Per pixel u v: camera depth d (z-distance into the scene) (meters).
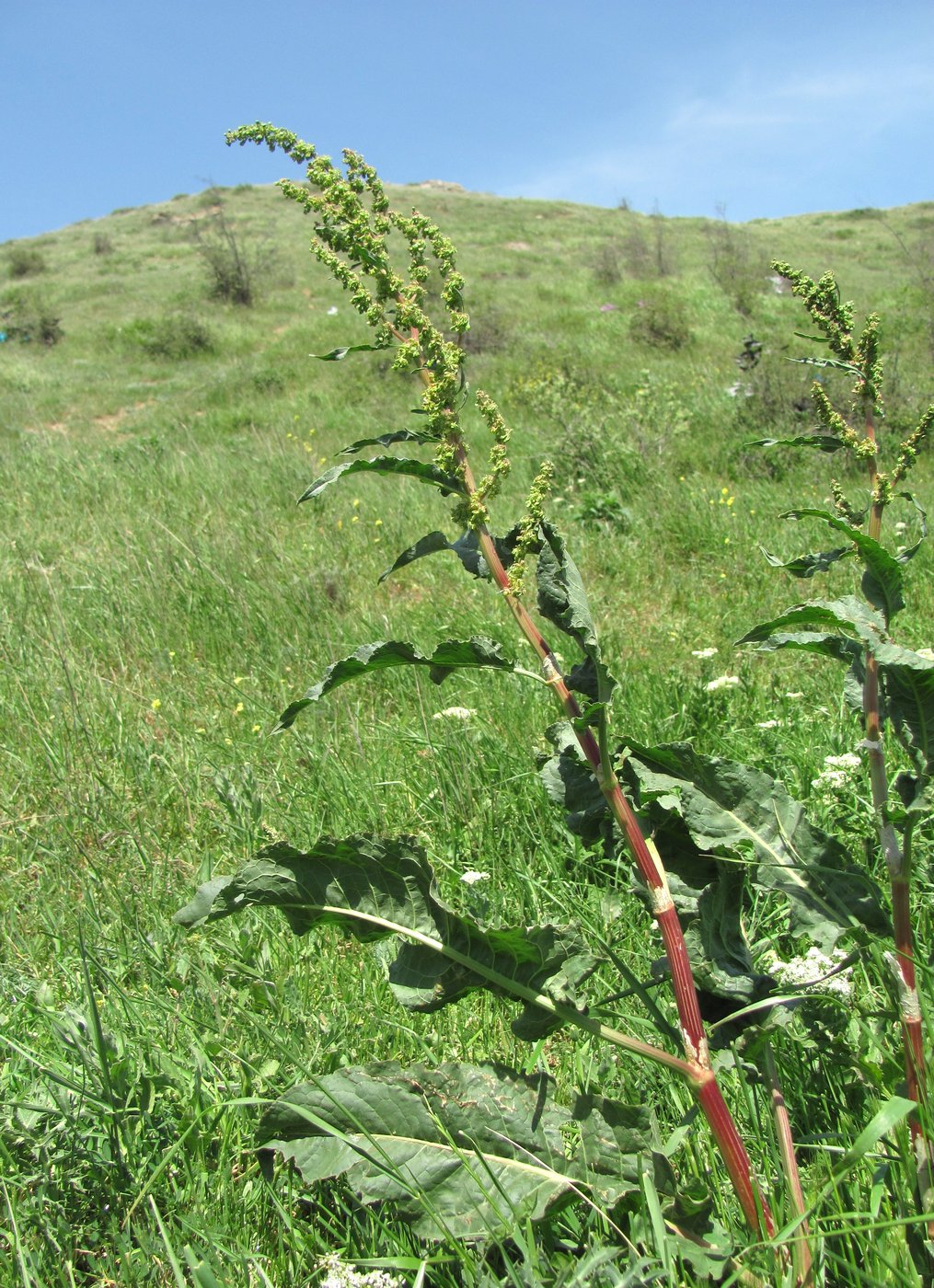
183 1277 1.63
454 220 41.88
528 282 26.16
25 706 4.38
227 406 15.24
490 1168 1.55
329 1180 1.79
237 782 3.54
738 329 18.06
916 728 1.53
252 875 1.62
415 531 7.16
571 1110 1.63
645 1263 1.33
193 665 5.02
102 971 2.32
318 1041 2.18
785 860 1.63
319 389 15.28
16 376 18.72
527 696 4.22
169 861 3.19
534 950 1.55
